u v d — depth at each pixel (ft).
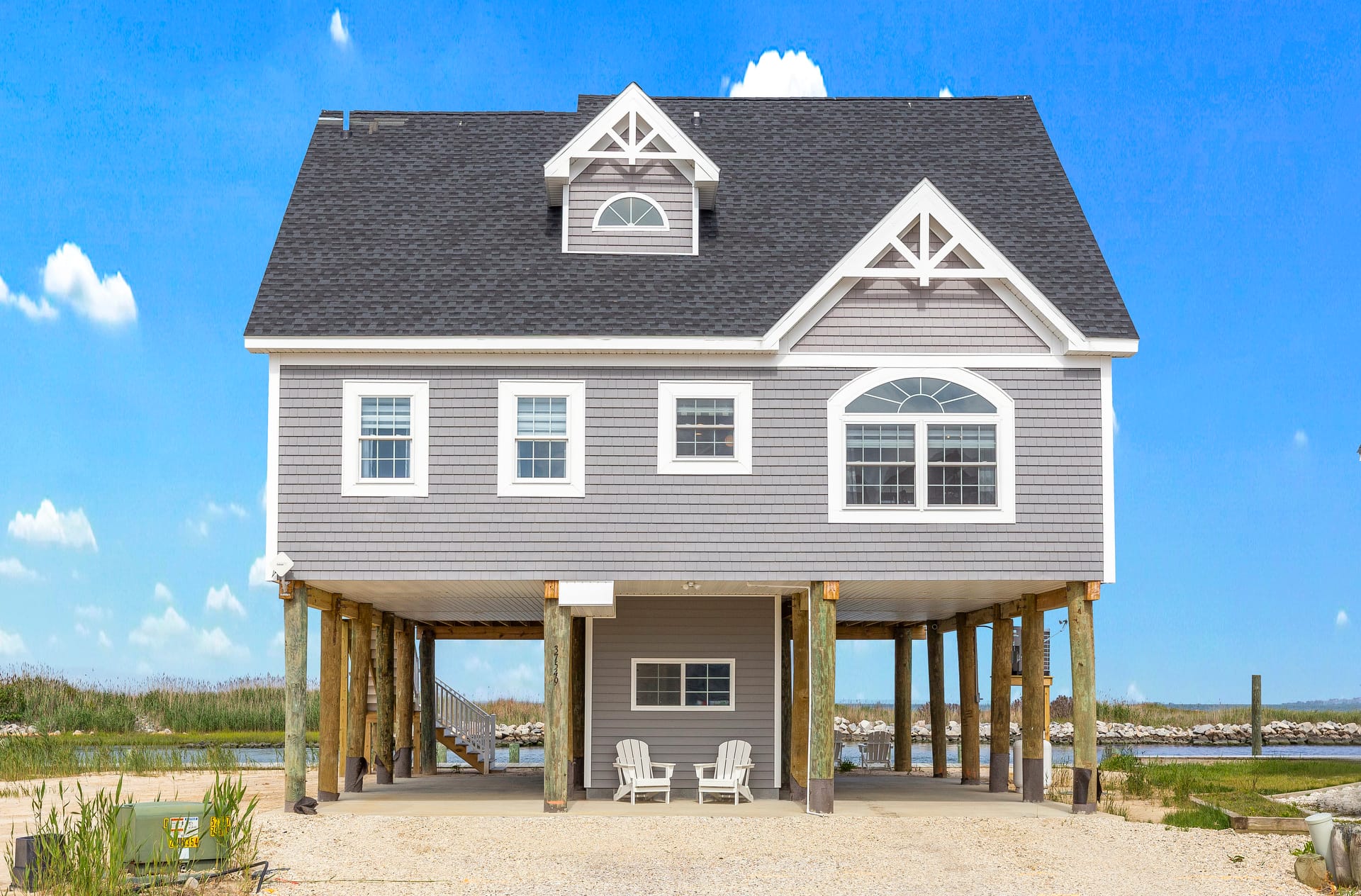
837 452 55.83
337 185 64.44
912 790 68.49
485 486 55.47
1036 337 56.54
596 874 42.80
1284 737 151.02
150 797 61.77
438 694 83.15
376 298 57.26
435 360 56.03
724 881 41.93
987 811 56.39
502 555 55.16
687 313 56.70
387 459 55.77
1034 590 59.67
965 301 56.75
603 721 64.54
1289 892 41.04
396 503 55.36
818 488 55.67
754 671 65.10
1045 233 61.62
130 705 133.59
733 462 55.77
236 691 140.56
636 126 61.62
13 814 54.75
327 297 57.16
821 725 55.01
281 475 55.36
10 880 39.55
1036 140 68.80
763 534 55.47
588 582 55.11
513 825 51.19
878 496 55.77
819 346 56.49
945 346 56.44
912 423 56.03
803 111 71.61
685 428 56.03
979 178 65.87
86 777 74.49
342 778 76.79
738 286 58.65
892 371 56.24
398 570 54.95
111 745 108.27
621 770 61.52
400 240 60.95
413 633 80.07
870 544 55.42
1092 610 55.67
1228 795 62.18
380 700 72.02
